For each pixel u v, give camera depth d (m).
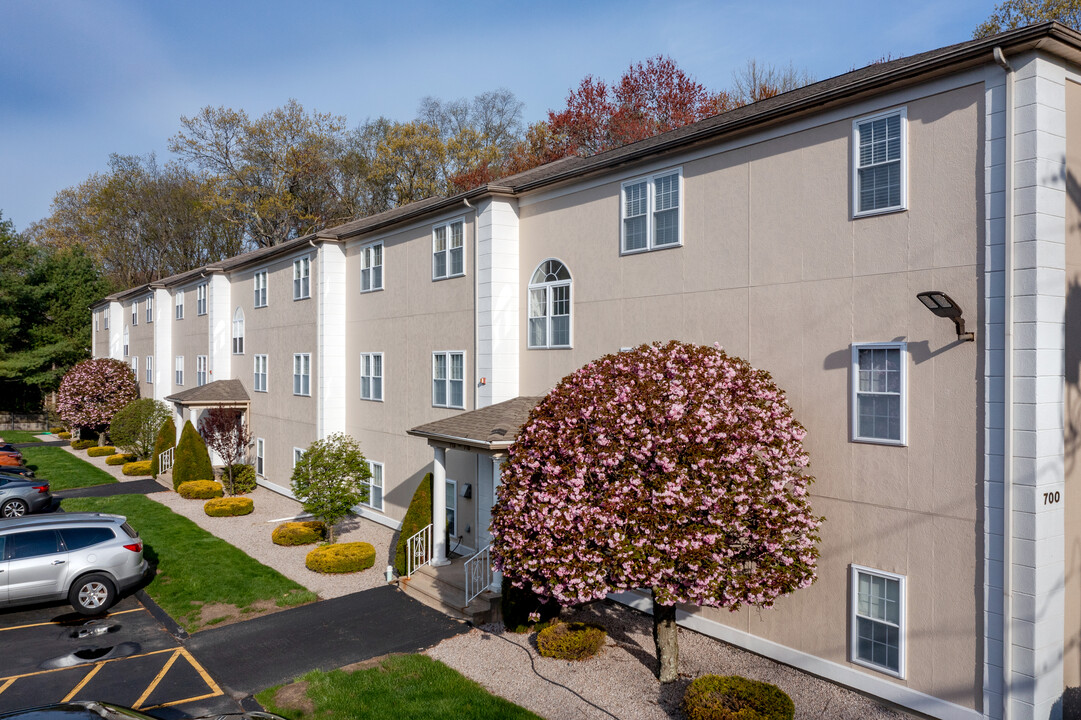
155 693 10.40
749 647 11.48
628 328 13.46
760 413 9.77
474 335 16.81
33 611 13.98
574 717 9.48
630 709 9.65
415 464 19.19
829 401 10.42
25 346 49.28
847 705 9.71
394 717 9.52
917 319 9.46
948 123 9.22
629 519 9.05
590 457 9.42
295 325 24.75
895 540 9.66
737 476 9.09
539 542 9.53
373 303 21.20
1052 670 8.59
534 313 15.66
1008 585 8.54
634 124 36.62
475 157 49.31
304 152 52.12
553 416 10.23
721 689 9.18
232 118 51.66
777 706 8.69
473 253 16.92
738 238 11.65
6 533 13.38
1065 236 8.80
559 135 39.25
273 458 26.50
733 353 11.71
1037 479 8.39
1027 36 8.28
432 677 10.76
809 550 9.73
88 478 29.39
